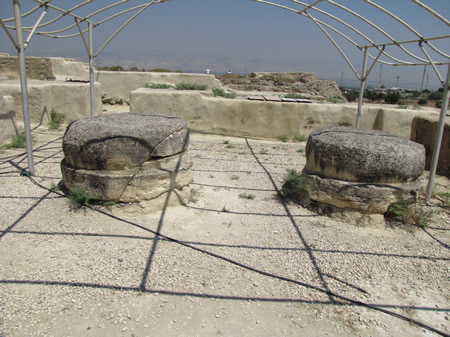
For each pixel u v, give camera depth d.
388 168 4.57
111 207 4.70
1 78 11.45
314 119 9.94
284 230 4.59
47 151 7.47
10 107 7.77
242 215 5.00
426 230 4.79
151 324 2.94
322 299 3.38
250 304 3.25
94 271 3.55
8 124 7.72
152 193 4.71
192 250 4.05
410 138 8.98
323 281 3.63
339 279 3.68
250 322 3.04
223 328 2.95
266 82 18.61
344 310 3.25
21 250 3.84
